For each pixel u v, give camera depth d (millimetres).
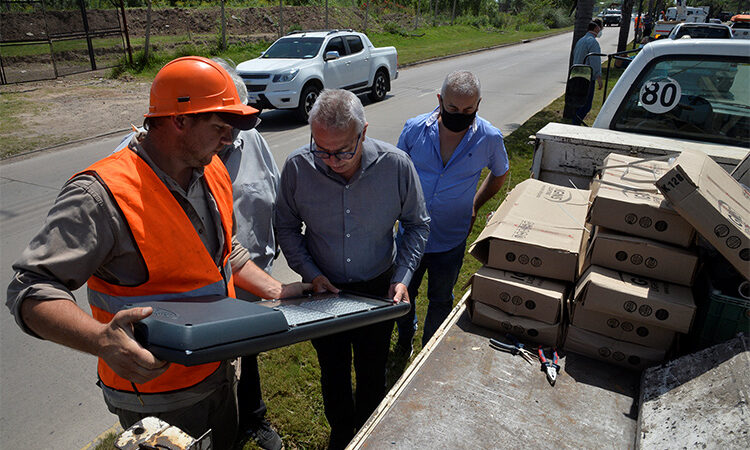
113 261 1428
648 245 1813
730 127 2920
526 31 41438
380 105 11734
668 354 1792
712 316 1729
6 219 5363
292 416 2818
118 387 1597
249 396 2543
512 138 8242
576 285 1954
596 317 1860
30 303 1233
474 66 19047
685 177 1661
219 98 1404
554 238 1987
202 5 22234
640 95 3092
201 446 1076
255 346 1189
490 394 1709
